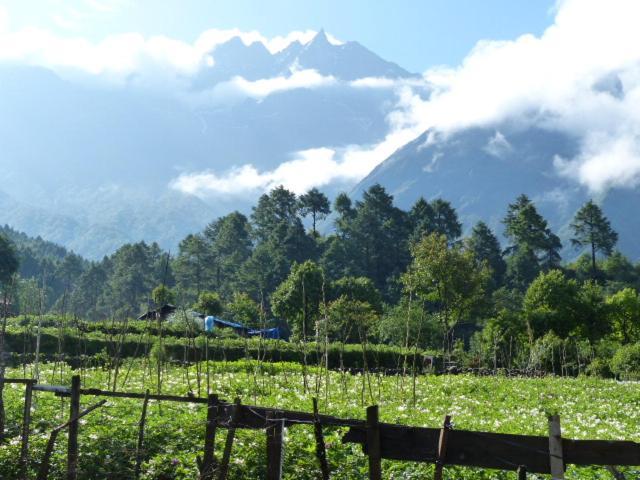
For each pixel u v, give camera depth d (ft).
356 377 102.01
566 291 285.23
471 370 155.22
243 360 109.50
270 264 457.68
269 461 33.22
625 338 280.10
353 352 144.66
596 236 493.77
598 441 26.73
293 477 38.14
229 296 465.06
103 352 110.11
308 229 575.79
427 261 220.64
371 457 30.04
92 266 637.71
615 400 85.81
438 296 229.04
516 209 516.32
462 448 28.76
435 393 85.10
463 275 222.48
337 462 40.16
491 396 86.43
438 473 28.84
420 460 29.55
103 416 51.67
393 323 221.66
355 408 62.69
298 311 261.85
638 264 512.22
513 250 521.65
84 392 40.09
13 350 122.31
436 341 225.56
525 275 471.21
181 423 48.91
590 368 180.04
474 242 499.51
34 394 61.72
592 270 496.64
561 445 27.02
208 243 648.38
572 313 278.46
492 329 259.60
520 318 267.39
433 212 527.40
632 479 36.91
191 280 520.42
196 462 38.93
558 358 183.93
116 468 41.29
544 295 285.23
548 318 271.08
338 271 460.14
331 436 44.52
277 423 33.27
